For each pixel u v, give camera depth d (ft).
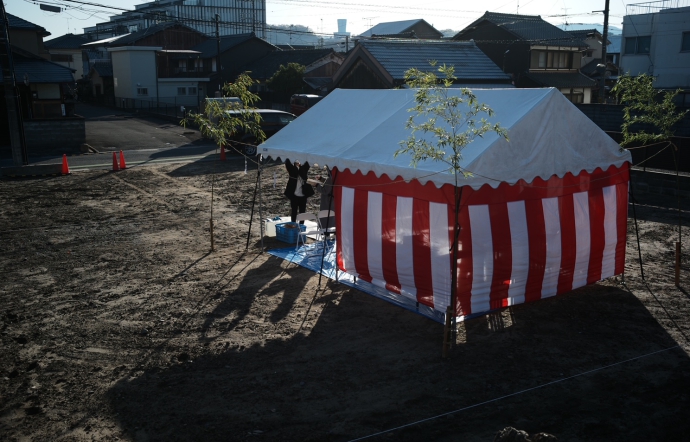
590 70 166.50
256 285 35.14
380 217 32.24
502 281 30.04
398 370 24.63
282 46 288.10
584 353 26.05
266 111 89.15
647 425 20.59
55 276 36.50
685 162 63.62
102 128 119.55
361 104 39.24
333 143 35.60
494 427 20.47
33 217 51.52
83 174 72.28
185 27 194.29
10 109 73.10
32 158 85.40
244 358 25.81
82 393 22.80
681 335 27.91
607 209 33.83
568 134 30.78
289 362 25.43
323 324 29.50
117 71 170.40
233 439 19.80
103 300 32.55
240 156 88.33
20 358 25.62
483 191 28.55
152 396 22.61
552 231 31.35
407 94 36.83
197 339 27.71
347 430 20.30
